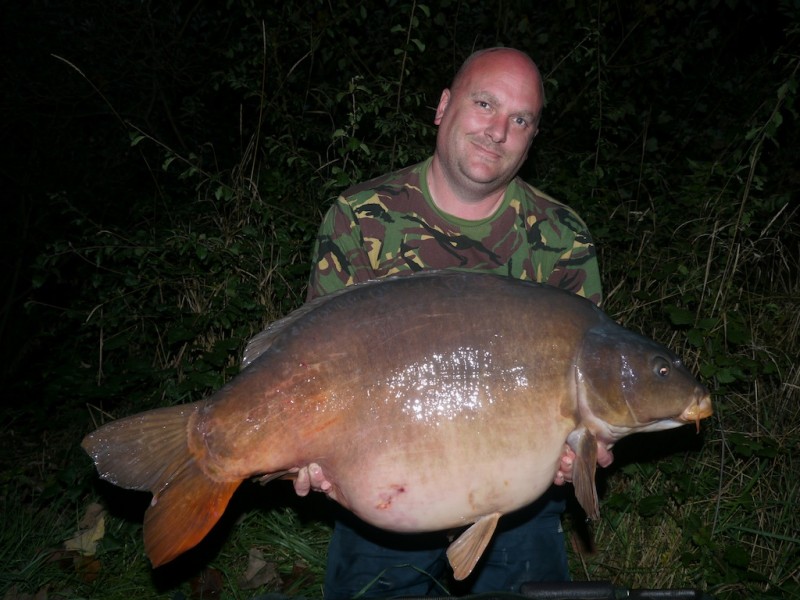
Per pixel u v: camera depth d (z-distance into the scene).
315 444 0.96
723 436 1.45
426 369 0.96
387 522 0.97
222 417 0.95
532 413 0.97
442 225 1.24
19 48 2.85
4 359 2.29
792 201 2.35
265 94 2.19
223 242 1.78
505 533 1.26
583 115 2.58
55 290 2.35
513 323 0.99
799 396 1.60
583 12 2.58
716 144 2.51
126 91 2.85
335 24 2.42
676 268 1.74
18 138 2.70
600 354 1.00
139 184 2.68
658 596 0.96
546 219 1.26
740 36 3.04
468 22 2.81
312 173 2.00
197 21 2.96
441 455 0.95
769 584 1.33
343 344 0.97
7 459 1.69
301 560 1.43
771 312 1.77
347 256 1.24
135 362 1.67
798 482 1.47
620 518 1.46
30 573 1.34
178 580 1.36
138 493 1.48
